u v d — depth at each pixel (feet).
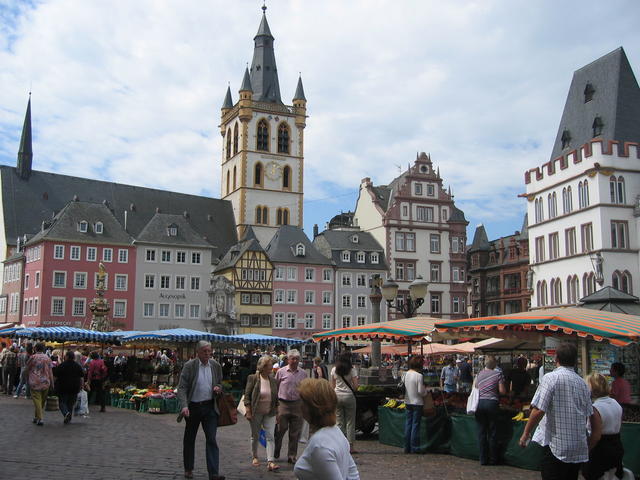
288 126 379.96
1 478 40.11
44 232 280.72
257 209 367.04
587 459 30.45
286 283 313.53
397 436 63.67
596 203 195.72
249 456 55.52
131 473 43.91
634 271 193.98
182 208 359.66
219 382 44.06
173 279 289.74
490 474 49.34
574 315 55.57
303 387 20.80
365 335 74.23
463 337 72.28
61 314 268.21
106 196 342.85
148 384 120.47
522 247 322.34
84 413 82.17
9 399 104.32
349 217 391.04
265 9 395.55
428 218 337.72
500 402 58.29
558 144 230.48
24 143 325.01
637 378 68.08
